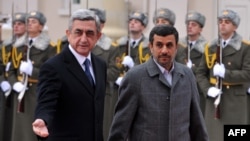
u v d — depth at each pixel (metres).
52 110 9.69
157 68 10.03
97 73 10.26
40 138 9.53
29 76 16.36
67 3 25.38
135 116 10.09
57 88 9.83
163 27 9.98
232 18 15.20
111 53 16.45
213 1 23.23
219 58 15.22
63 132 9.87
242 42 15.26
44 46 16.52
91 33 10.09
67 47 10.16
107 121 16.50
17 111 16.45
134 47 16.69
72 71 9.98
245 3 23.31
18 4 24.73
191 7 23.34
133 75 10.04
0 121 16.72
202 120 10.31
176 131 9.93
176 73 10.06
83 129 9.89
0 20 22.33
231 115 15.26
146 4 23.77
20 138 16.52
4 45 17.09
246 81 15.02
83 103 9.92
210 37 23.25
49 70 9.89
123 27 21.17
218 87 15.20
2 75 16.94
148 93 9.97
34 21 16.52
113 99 16.38
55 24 25.38
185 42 16.45
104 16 16.70
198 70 15.63
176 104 9.95
